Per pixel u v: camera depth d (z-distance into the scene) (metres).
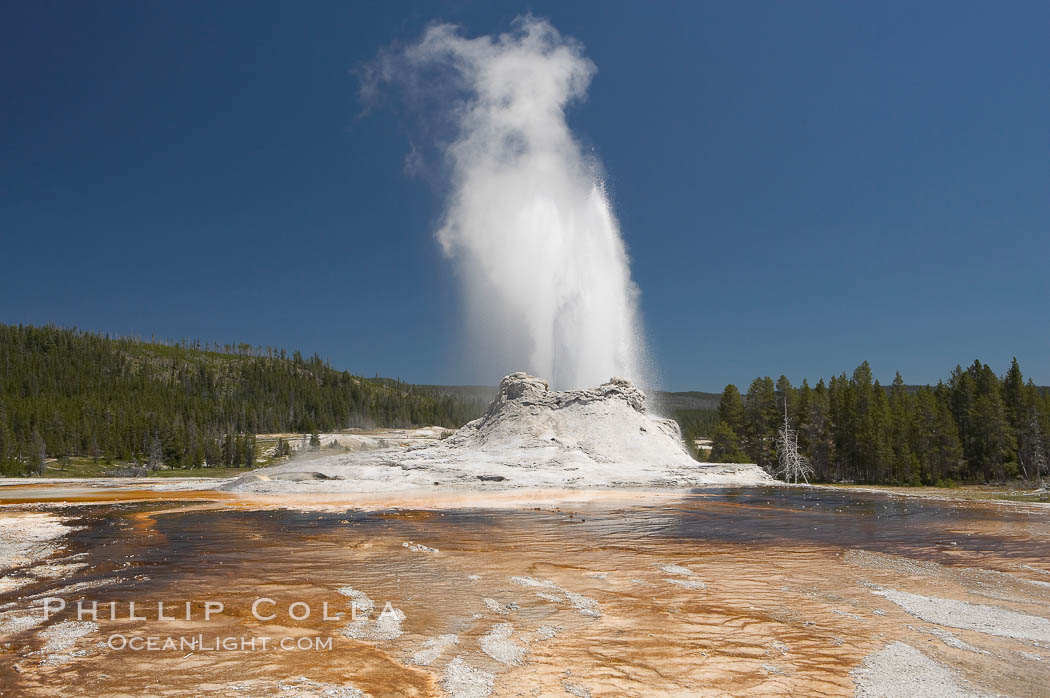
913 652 13.38
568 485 53.25
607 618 15.78
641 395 74.25
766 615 16.11
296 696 10.91
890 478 79.25
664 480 55.94
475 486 52.62
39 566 21.92
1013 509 39.91
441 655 13.05
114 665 12.37
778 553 24.53
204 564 22.09
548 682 11.66
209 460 131.25
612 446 65.88
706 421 185.25
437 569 21.30
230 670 12.14
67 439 125.44
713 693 11.22
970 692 11.32
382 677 11.84
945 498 47.69
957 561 23.25
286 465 66.12
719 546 25.94
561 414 70.44
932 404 81.38
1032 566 22.47
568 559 23.09
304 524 32.06
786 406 87.25
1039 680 11.92
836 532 29.78
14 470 104.38
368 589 18.56
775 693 11.23
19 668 12.20
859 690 11.38
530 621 15.46
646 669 12.34
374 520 33.41
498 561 22.66
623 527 30.92
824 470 88.62
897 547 26.00
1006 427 78.69
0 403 133.00
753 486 57.78
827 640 14.16
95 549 25.20
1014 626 15.32
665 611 16.41
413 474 56.50
